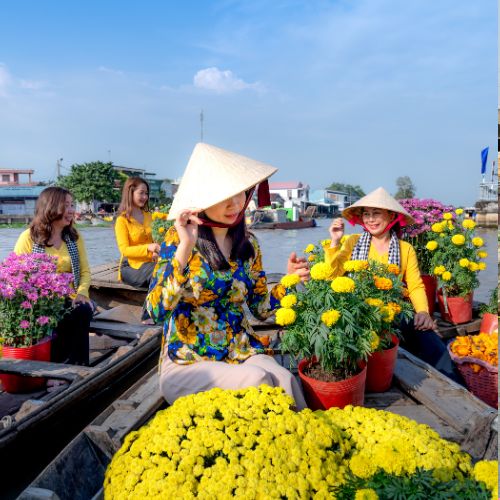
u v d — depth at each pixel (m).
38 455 2.41
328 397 2.23
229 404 1.76
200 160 2.16
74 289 3.69
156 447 1.58
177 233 2.08
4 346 3.15
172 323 2.29
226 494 1.44
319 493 1.49
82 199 47.84
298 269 2.54
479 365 2.93
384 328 2.49
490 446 2.02
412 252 3.40
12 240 24.23
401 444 1.63
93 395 2.85
